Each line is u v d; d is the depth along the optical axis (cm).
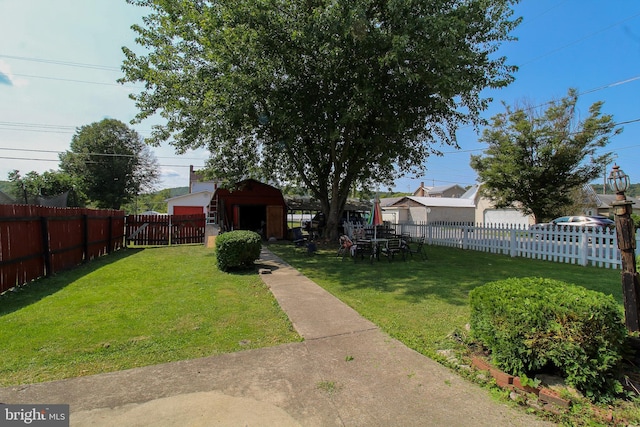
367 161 1362
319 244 1364
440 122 1302
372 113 1148
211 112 1011
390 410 247
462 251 1216
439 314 469
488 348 326
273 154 1388
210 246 1357
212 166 1424
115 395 261
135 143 4369
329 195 1650
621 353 289
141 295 563
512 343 285
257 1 834
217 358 330
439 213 3086
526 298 296
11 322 424
